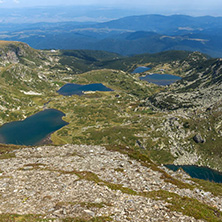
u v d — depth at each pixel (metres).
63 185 27.28
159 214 20.48
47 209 20.95
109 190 26.09
